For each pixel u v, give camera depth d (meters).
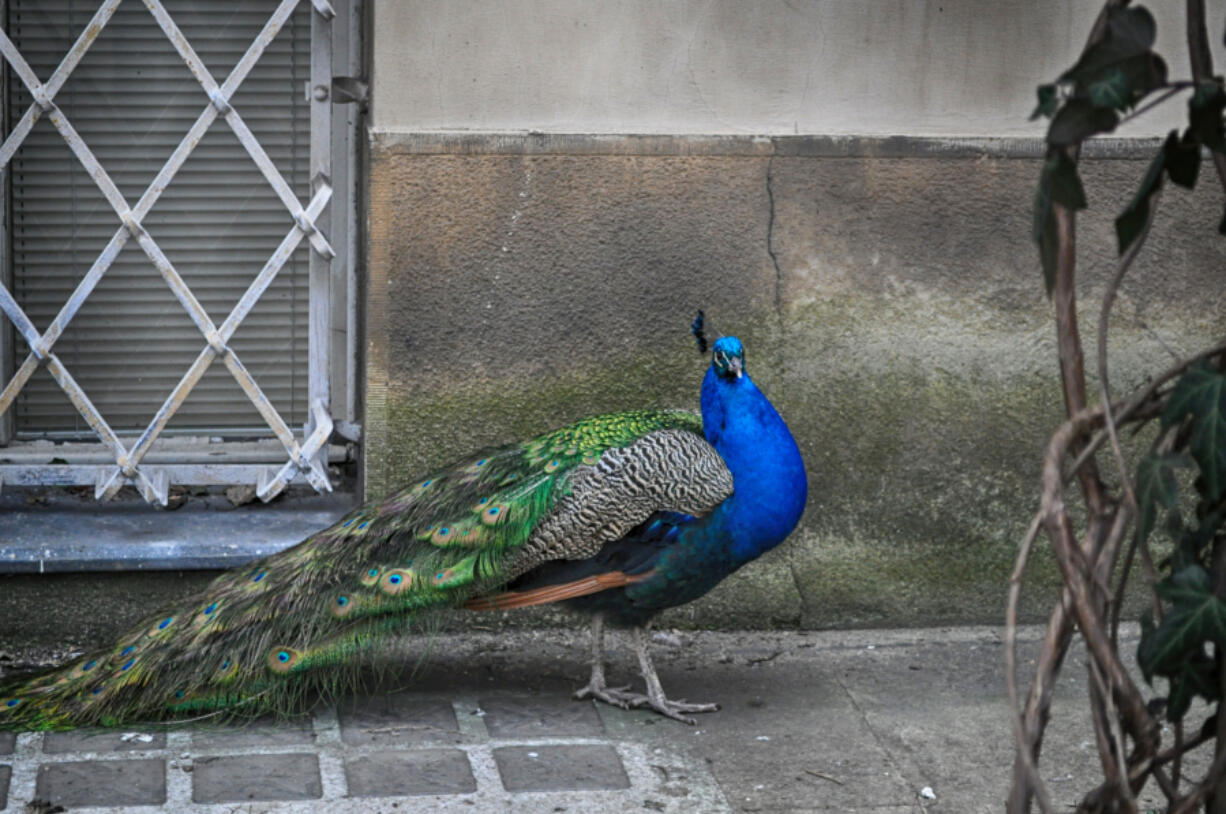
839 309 5.15
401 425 5.05
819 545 5.27
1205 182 5.18
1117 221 2.16
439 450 5.09
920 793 4.05
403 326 5.00
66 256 5.31
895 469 5.25
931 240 5.14
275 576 4.35
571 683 4.82
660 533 4.28
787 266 5.11
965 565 5.32
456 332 5.02
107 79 5.20
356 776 4.05
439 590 4.27
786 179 5.05
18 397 5.38
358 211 5.37
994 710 4.66
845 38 5.01
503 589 4.39
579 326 5.07
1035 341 5.22
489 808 3.88
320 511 5.39
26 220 5.26
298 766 4.10
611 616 4.49
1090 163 5.14
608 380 5.10
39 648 4.91
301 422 5.55
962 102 5.09
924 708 4.66
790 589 5.28
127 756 4.13
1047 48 5.08
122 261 5.34
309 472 5.23
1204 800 2.28
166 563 4.89
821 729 4.48
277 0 5.22
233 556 4.94
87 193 5.27
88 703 4.20
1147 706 2.49
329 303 5.25
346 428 5.39
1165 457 2.12
